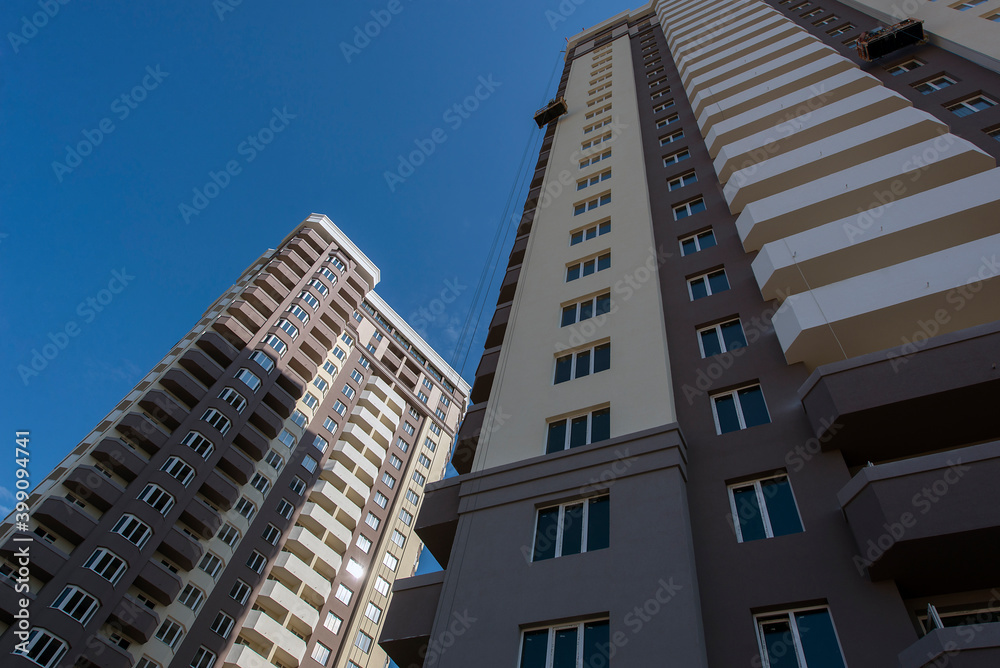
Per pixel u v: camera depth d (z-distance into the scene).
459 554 12.53
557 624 10.46
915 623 9.22
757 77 28.58
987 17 24.19
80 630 30.45
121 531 34.84
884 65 25.67
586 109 37.47
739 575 10.20
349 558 48.31
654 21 51.38
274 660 39.69
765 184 19.89
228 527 41.97
